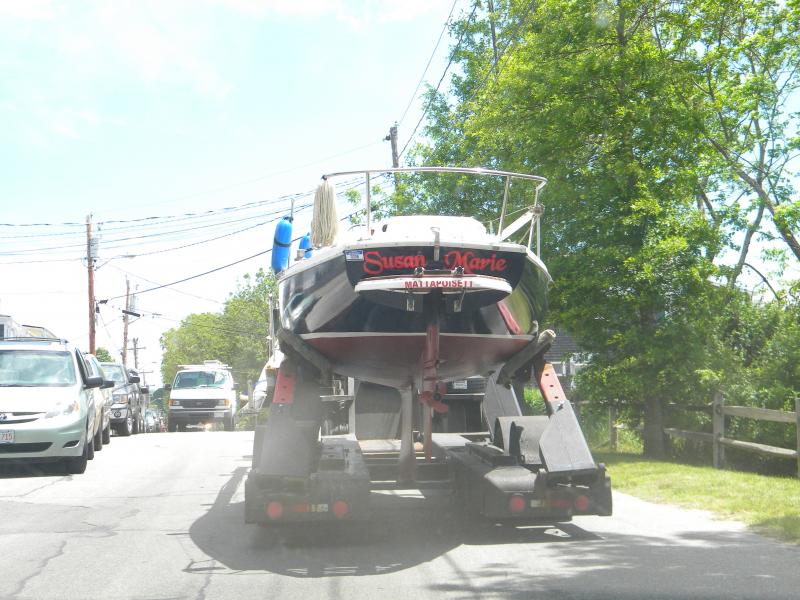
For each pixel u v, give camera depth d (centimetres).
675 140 1535
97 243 4156
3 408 1241
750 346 1592
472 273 730
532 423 834
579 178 1570
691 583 579
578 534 781
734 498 964
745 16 1850
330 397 1016
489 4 2511
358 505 711
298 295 812
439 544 741
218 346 8075
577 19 1554
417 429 1080
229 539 773
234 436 2344
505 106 1659
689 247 1488
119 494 1083
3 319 3528
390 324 770
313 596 565
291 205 984
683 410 1527
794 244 1867
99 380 1388
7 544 753
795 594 546
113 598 564
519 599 545
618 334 1488
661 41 1734
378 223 809
